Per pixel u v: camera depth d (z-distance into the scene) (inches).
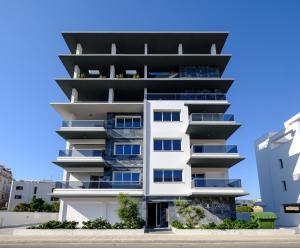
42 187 2854.3
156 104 1179.9
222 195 1016.9
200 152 1063.6
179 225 898.7
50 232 808.3
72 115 1240.8
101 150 1106.1
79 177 1153.4
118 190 1032.2
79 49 1306.6
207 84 1242.6
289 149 1302.9
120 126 1189.7
